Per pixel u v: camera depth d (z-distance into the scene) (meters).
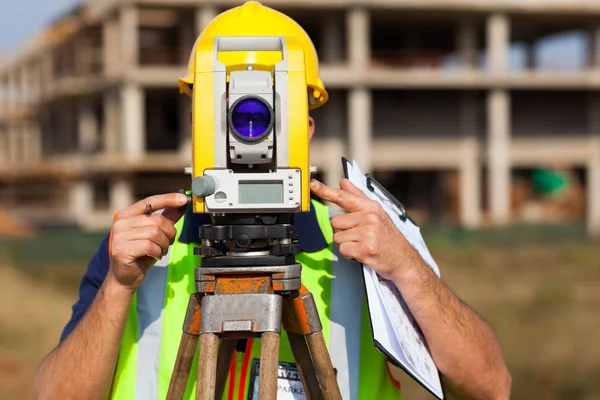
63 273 20.25
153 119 42.62
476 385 2.21
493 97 39.06
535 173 45.16
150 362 2.34
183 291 2.38
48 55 45.56
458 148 40.47
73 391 2.14
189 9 36.12
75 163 39.75
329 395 1.97
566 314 13.46
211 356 1.88
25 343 10.99
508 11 38.28
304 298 1.99
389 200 2.47
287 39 2.04
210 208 1.94
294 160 1.96
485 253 26.91
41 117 50.78
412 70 37.97
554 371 8.98
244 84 1.96
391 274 2.10
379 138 39.97
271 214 1.99
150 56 38.06
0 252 24.05
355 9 36.75
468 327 2.20
